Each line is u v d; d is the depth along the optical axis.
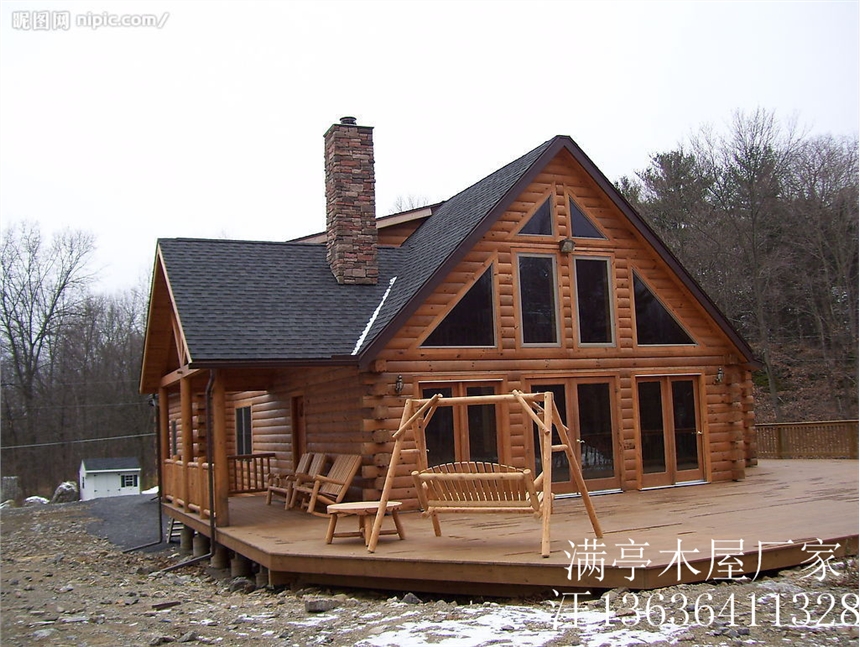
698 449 13.45
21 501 34.94
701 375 13.51
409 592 7.67
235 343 11.07
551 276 12.68
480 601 7.35
